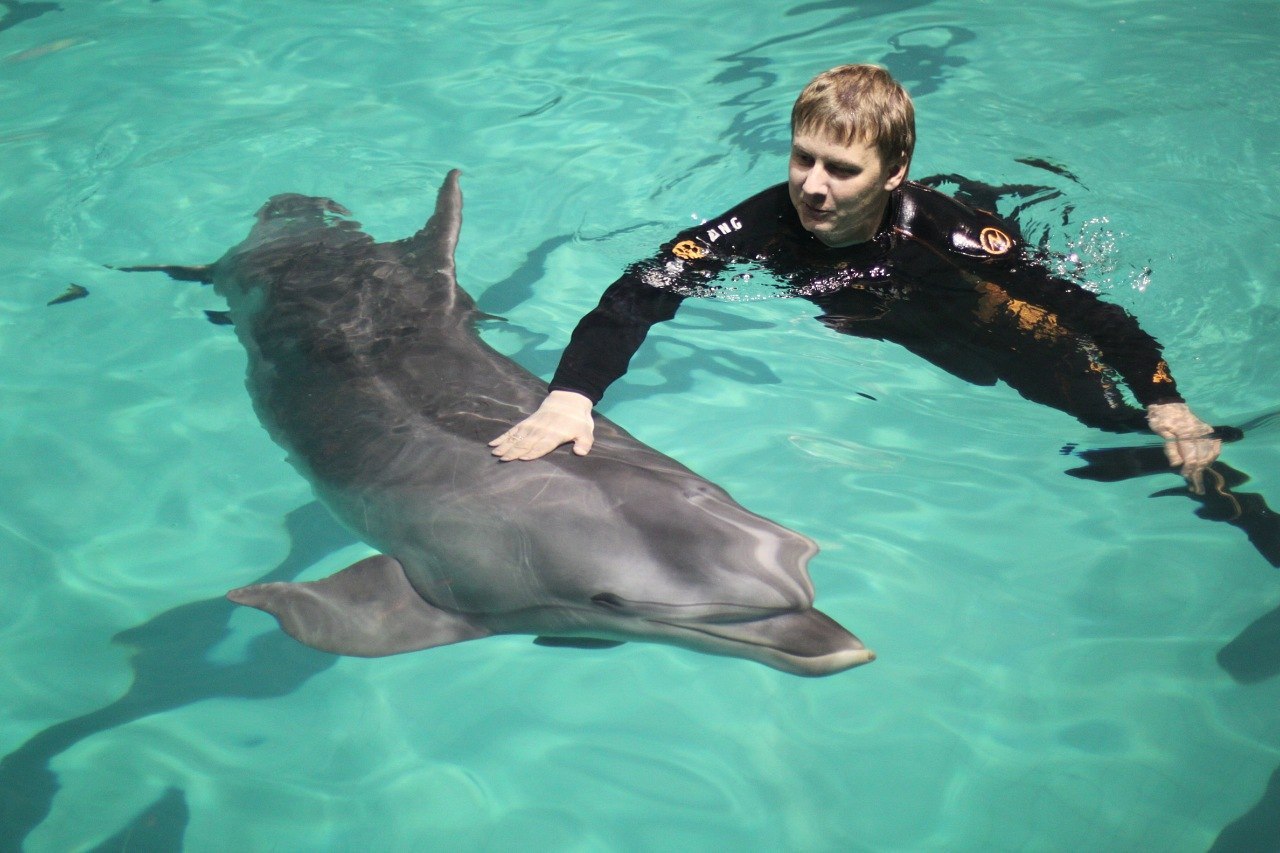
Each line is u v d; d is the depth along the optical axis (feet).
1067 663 9.24
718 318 13.76
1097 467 11.30
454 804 8.51
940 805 8.21
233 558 10.89
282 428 11.66
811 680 9.35
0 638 10.15
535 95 19.31
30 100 19.56
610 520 9.29
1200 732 8.59
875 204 12.26
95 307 14.44
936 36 20.63
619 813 8.35
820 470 11.37
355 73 20.27
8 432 12.46
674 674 9.56
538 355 13.01
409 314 12.53
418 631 9.52
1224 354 12.29
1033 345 11.94
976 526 10.65
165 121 18.75
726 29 21.42
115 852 8.29
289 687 9.69
